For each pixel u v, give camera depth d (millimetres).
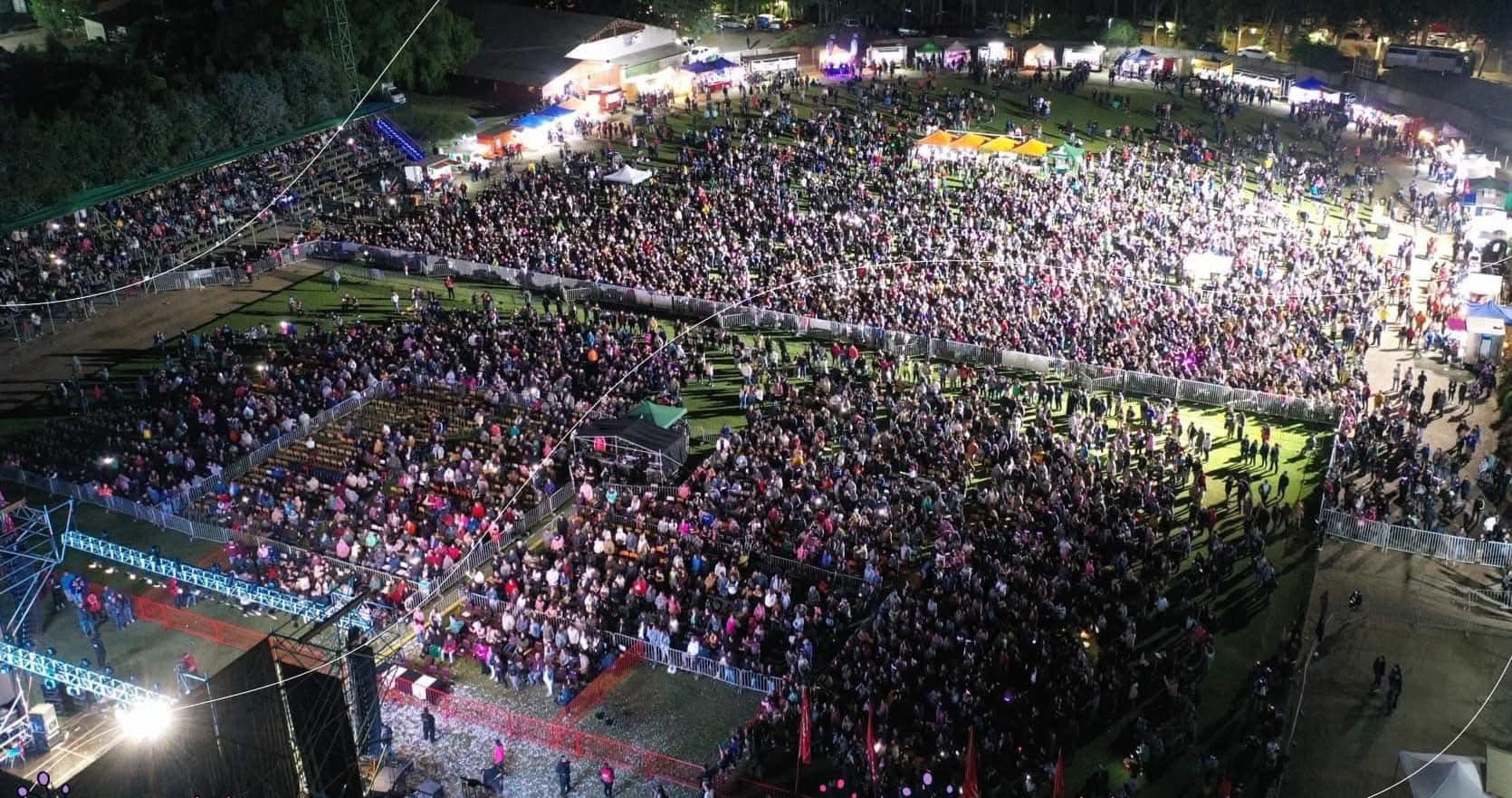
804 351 70188
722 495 54906
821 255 80438
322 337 71812
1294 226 87438
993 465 57750
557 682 45688
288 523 54906
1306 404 61438
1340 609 48906
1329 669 45656
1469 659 46062
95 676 43938
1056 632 46156
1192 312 70250
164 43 110125
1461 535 52125
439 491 56969
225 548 53938
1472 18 120688
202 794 35812
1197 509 53656
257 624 49062
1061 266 77562
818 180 93812
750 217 86250
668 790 41062
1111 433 61031
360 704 41250
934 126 107250
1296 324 69125
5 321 74938
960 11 146375
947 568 49094
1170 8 143125
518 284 79688
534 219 87562
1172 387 63844
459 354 68750
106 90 97000
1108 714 43094
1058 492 53875
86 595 48969
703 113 112438
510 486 57031
